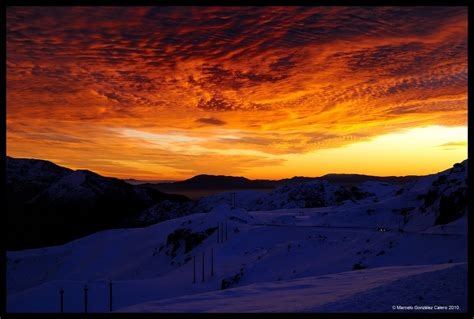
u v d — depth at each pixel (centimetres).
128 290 5353
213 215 11194
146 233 15550
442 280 1277
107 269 13562
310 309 1264
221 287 4675
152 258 11912
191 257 9150
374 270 2289
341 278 2131
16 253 17375
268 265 4725
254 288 2097
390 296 1223
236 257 7050
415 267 2245
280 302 1583
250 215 11825
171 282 5894
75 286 5506
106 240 16438
